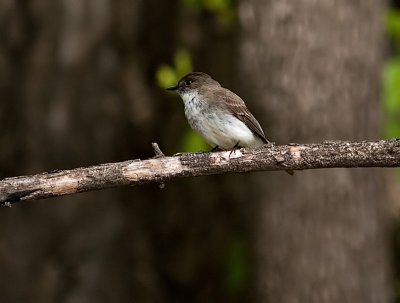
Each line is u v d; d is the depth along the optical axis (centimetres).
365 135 1016
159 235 1498
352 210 1004
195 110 909
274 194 1012
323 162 639
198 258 1486
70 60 1407
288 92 994
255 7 1010
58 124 1395
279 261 1013
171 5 1498
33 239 1374
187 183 1505
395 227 1383
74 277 1390
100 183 651
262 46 1005
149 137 1476
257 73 1010
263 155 650
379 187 1042
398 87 1227
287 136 995
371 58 1020
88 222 1400
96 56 1426
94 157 1412
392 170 1402
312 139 992
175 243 1502
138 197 1491
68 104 1402
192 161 654
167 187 1505
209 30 1493
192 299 1485
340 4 996
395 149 620
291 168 650
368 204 1018
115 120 1439
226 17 1303
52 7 1406
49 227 1380
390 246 1342
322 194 998
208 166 655
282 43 995
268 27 1002
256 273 1050
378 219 1034
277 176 1010
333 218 1000
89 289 1397
